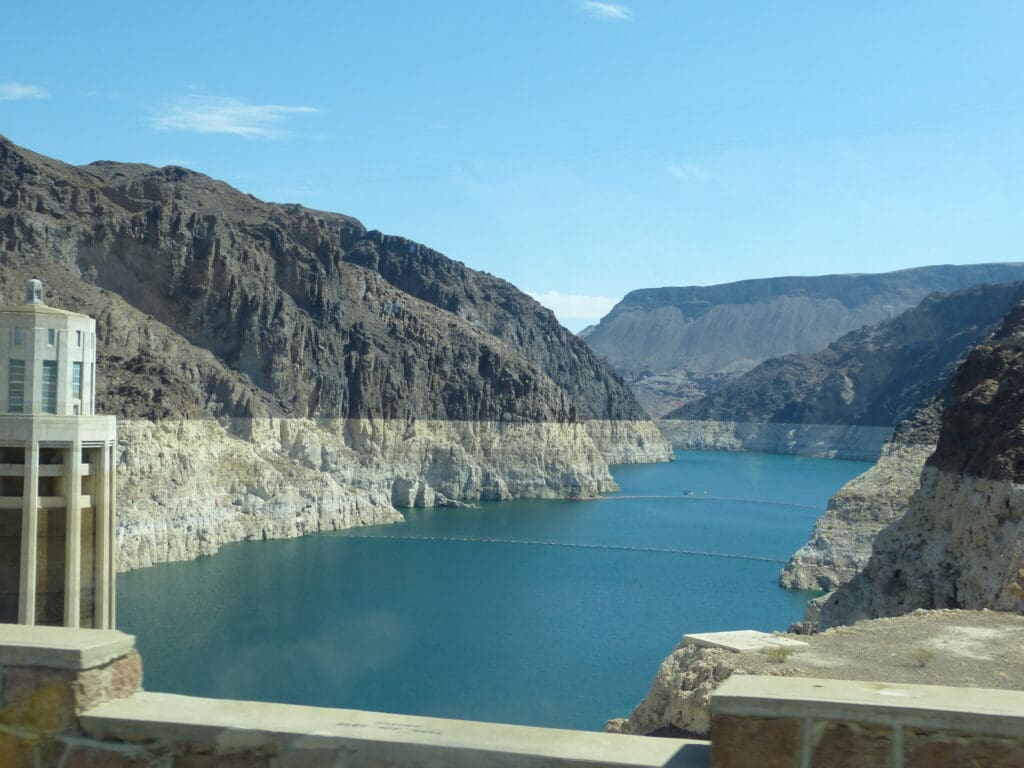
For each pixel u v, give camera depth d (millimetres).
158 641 95312
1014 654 32531
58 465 59156
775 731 8281
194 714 9461
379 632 102250
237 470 174375
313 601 119312
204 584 128250
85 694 9594
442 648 95562
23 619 56938
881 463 132125
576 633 103812
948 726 7996
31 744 9547
